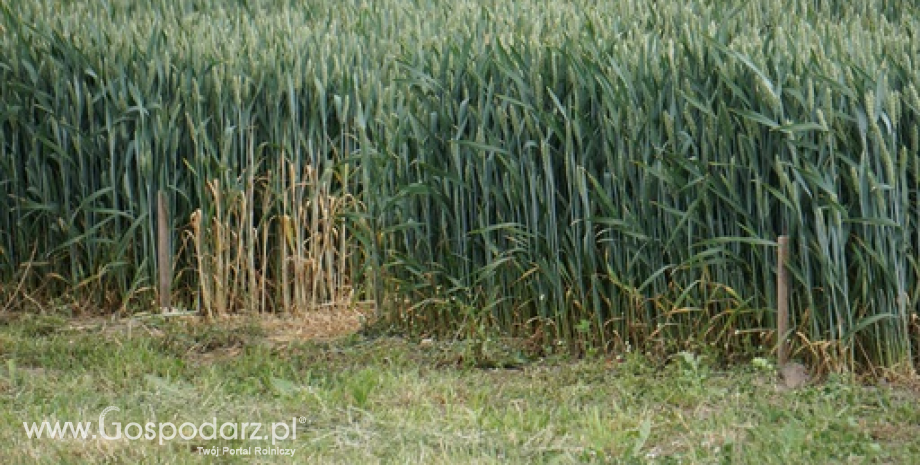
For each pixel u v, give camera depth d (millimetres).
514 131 8953
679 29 10422
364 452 7020
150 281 10547
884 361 8266
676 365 8516
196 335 9781
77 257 10711
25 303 10836
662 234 8711
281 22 11750
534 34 9453
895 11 12938
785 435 7000
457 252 9336
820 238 8141
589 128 8789
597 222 8773
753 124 8305
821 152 8164
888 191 8172
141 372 8648
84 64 10445
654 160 8688
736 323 8633
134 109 10227
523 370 8773
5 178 10844
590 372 8562
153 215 10469
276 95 10359
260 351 9195
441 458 6859
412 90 9344
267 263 10578
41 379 8492
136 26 11375
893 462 6832
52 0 12789
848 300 8320
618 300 8867
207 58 10445
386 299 9688
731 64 8352
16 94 10664
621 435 7168
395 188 9523
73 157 10648
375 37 11047
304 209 10398
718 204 8578
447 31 10484
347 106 10109
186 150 10508
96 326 10172
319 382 8453
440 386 8242
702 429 7344
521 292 9188
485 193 9141
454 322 9383
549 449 7035
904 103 8305
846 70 8133
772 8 11289
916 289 8188
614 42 9156
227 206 10312
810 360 8398
